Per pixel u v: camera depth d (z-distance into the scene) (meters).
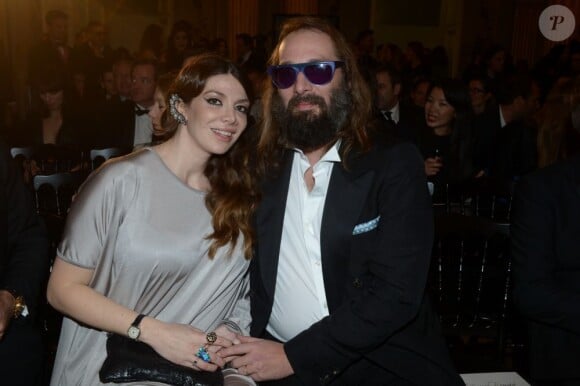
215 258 2.04
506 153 4.86
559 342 1.99
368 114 2.04
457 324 3.04
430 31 14.42
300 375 1.91
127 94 5.89
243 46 10.16
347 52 2.01
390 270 1.87
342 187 1.94
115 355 1.86
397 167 1.91
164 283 1.99
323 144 1.96
